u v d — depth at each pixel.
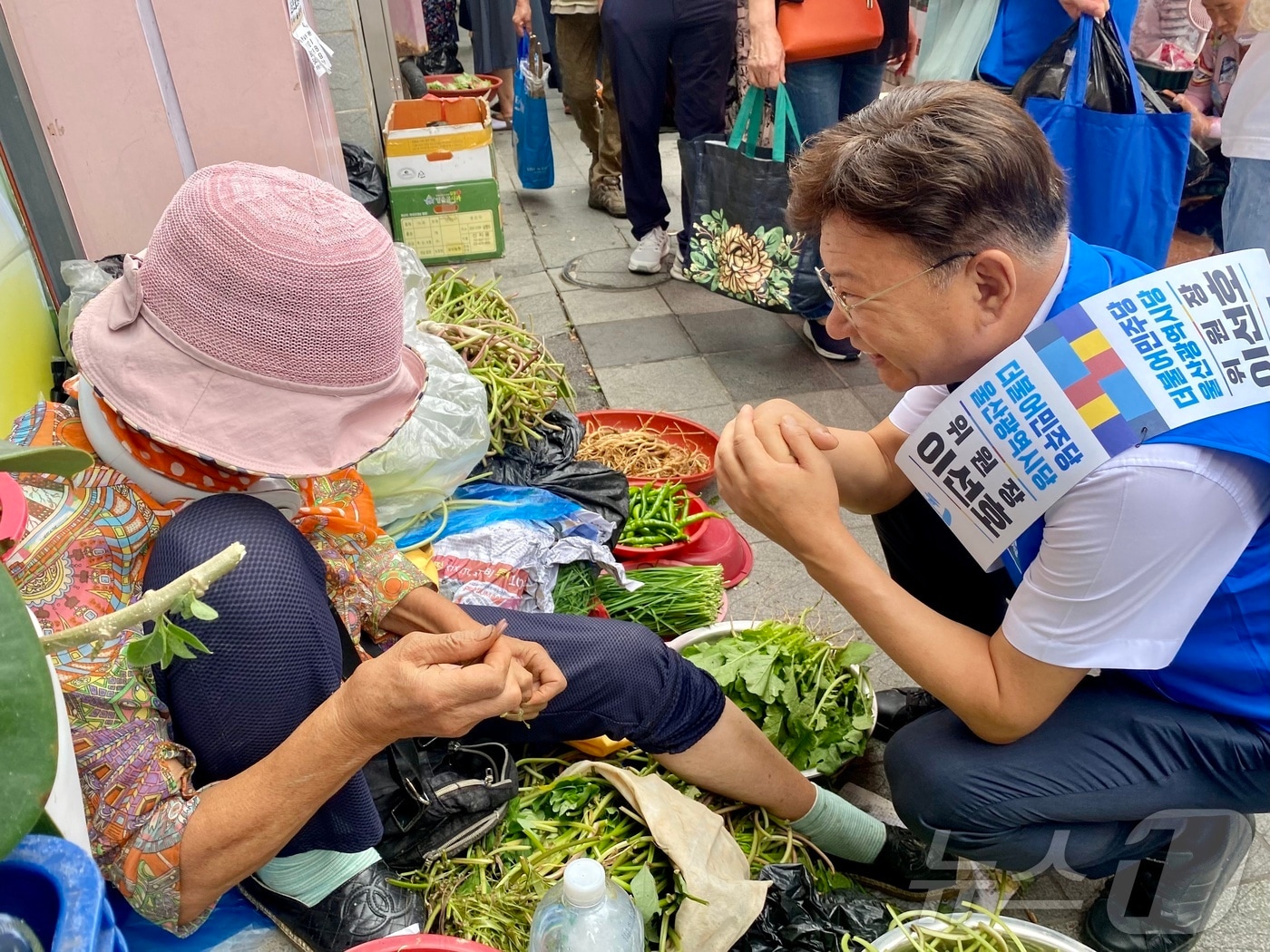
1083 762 1.44
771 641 1.92
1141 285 1.23
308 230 1.08
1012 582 1.64
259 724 1.18
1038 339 1.24
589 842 1.54
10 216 2.08
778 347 3.82
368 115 4.64
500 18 6.56
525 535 2.07
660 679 1.55
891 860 1.70
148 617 0.71
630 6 3.77
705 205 3.41
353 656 1.39
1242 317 1.23
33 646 0.63
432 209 4.51
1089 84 2.55
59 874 0.75
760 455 1.43
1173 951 1.61
